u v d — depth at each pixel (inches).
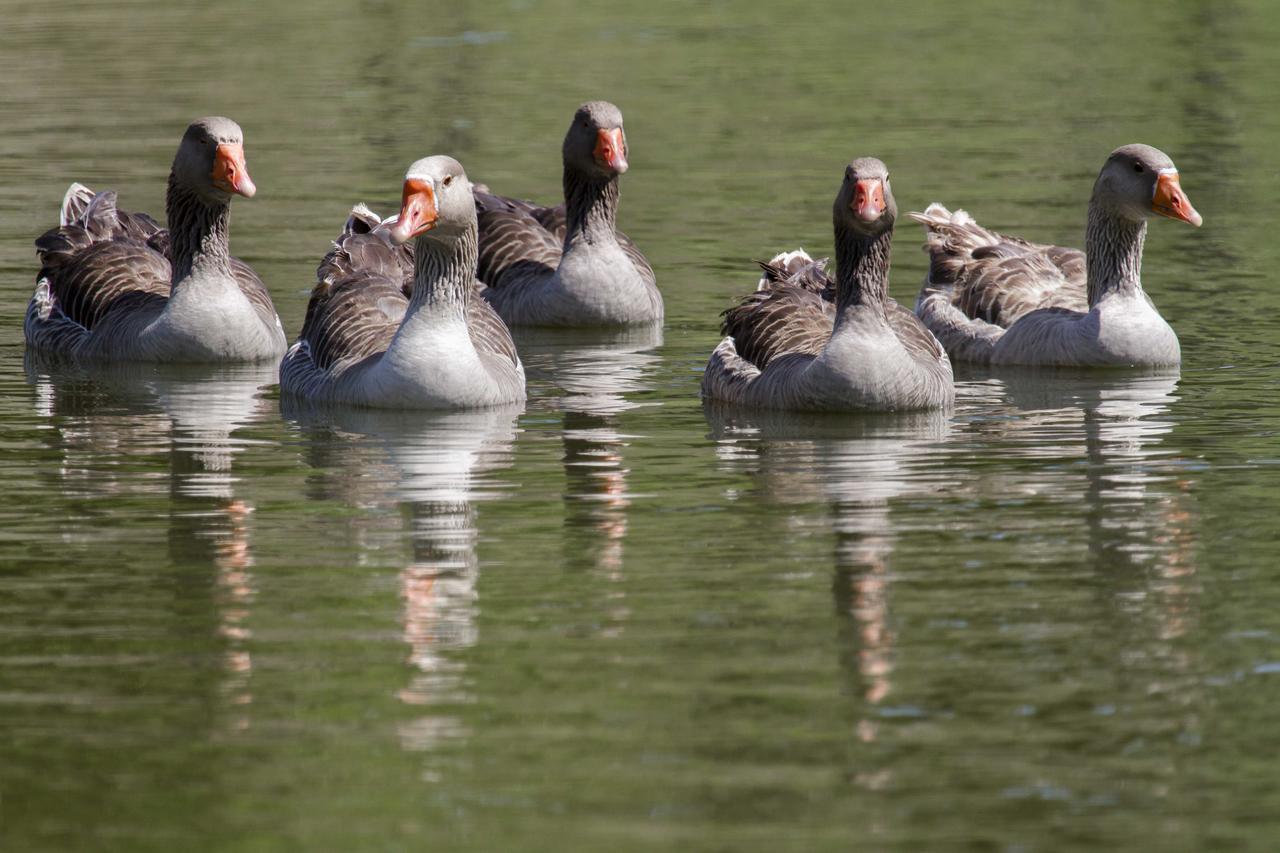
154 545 514.0
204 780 366.0
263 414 682.8
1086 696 403.2
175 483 581.0
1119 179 765.3
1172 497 560.7
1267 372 746.8
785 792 358.9
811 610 457.4
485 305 758.5
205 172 753.0
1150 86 1477.6
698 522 535.8
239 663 423.8
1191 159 1194.0
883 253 669.3
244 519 539.5
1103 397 711.7
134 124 1286.9
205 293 770.8
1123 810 351.6
